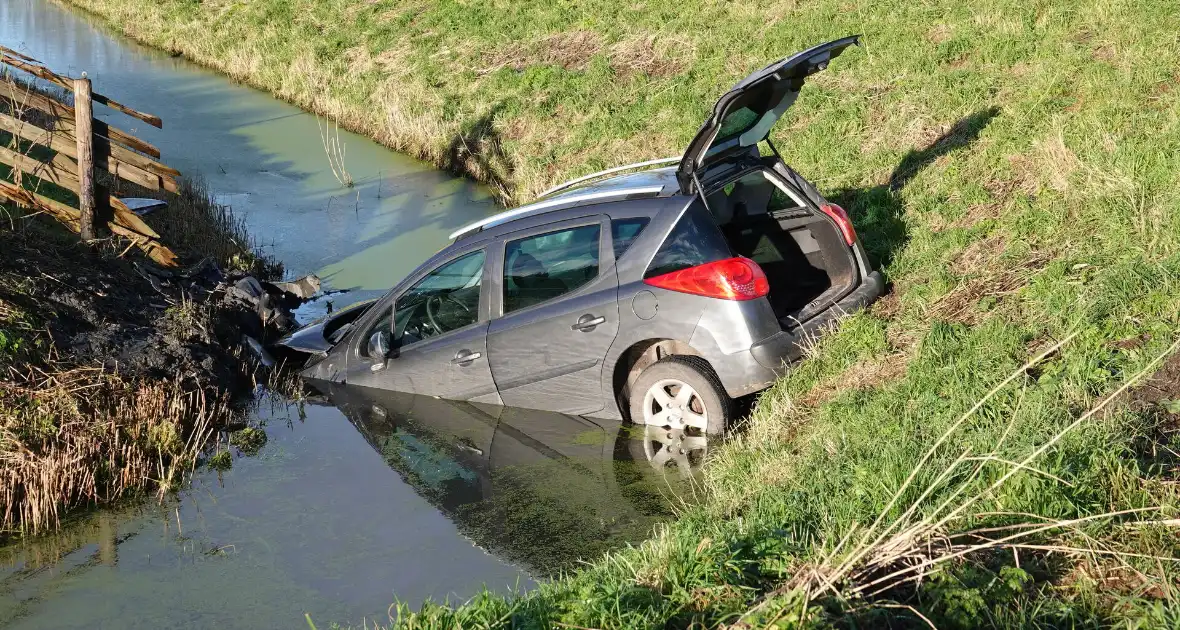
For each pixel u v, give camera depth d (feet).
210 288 30.22
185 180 41.52
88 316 25.54
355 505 19.40
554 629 12.96
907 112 34.50
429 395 23.95
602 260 21.07
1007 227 25.41
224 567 17.43
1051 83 32.63
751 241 24.06
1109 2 38.24
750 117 21.77
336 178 46.21
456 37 60.39
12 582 17.29
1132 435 15.33
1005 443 15.43
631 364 21.84
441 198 43.01
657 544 14.94
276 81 63.62
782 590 13.01
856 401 18.93
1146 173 25.23
